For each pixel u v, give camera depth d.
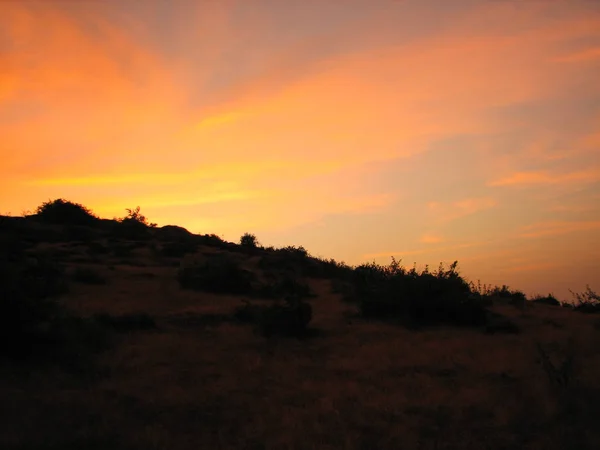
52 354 12.44
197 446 7.95
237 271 28.17
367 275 27.33
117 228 45.94
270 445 7.91
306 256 44.66
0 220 39.62
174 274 31.00
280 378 11.91
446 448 7.85
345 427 8.70
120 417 8.97
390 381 11.68
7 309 12.04
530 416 9.09
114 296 23.08
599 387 10.29
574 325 19.61
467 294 21.17
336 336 17.45
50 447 7.52
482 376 12.04
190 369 12.44
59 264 29.23
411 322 19.86
